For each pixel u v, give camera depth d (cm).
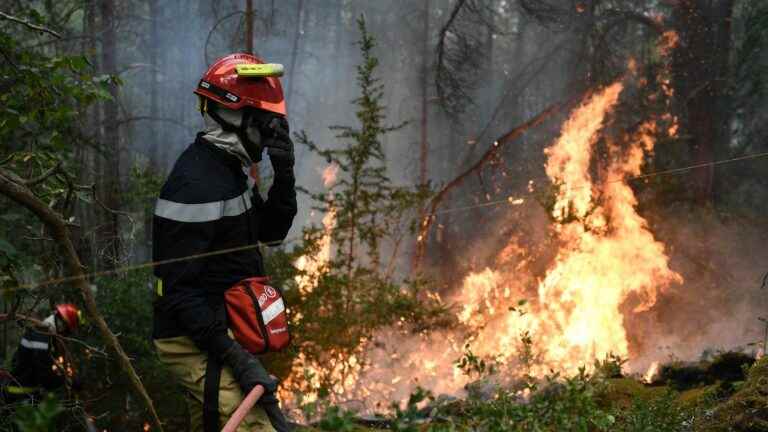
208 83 341
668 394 427
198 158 333
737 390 472
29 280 468
